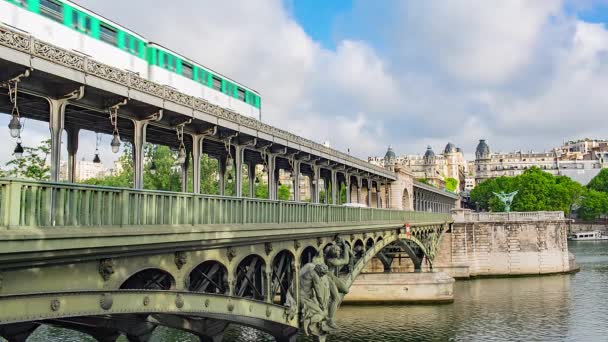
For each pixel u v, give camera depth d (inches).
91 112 928.9
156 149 2395.4
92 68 810.8
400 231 2171.5
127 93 884.6
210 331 1021.8
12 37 684.7
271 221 1053.8
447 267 3449.8
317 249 1290.6
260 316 997.2
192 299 800.3
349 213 1531.7
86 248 608.7
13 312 546.9
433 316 2165.4
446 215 3361.2
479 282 3243.1
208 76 1424.7
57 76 748.6
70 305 606.9
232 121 1213.7
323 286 1188.5
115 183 2362.2
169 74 1258.0
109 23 1082.1
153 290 725.9
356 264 1614.2
